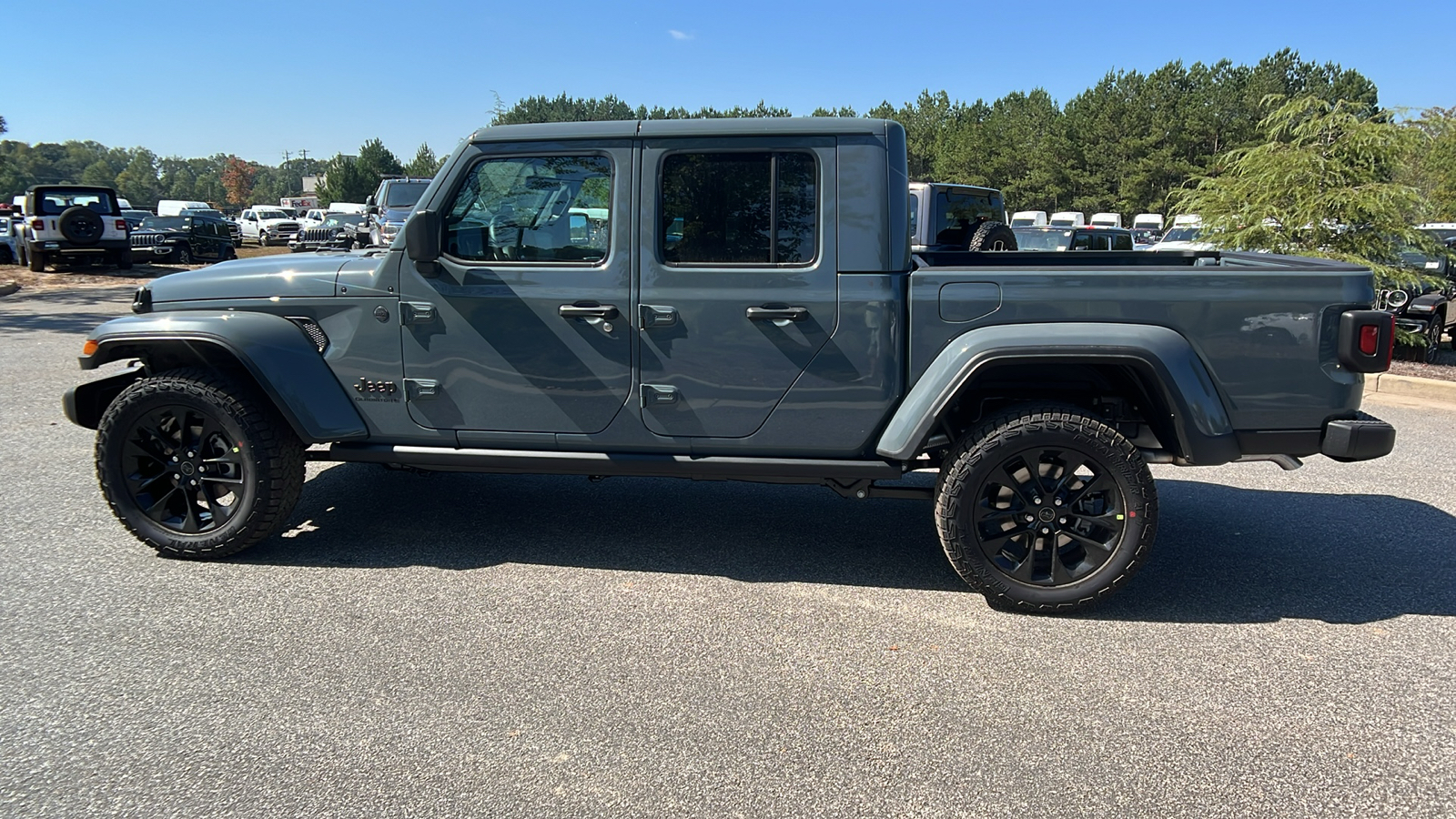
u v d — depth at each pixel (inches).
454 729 112.8
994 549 146.5
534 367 155.6
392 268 156.9
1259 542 182.5
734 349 150.0
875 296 146.0
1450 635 141.2
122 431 161.6
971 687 124.4
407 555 171.2
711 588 158.1
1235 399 142.0
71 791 100.0
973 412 157.9
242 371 167.0
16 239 927.7
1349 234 392.8
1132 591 158.4
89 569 161.9
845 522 193.6
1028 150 2503.7
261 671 126.5
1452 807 99.3
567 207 153.2
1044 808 98.7
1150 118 2265.0
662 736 111.7
